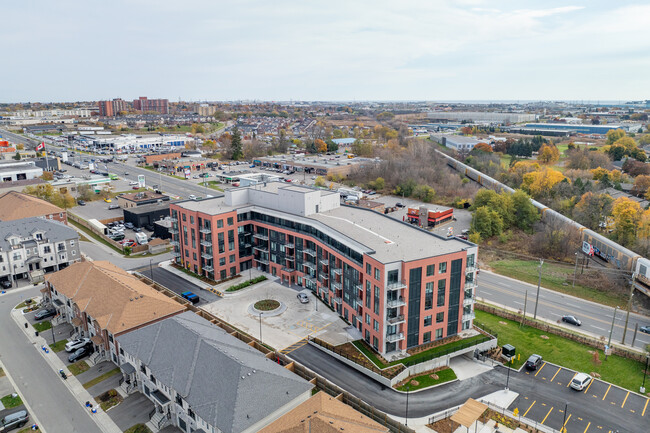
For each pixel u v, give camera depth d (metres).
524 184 195.00
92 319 82.06
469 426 60.16
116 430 63.19
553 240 139.62
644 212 144.38
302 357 81.12
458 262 83.12
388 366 76.50
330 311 98.12
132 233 155.88
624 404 69.69
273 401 59.28
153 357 68.25
